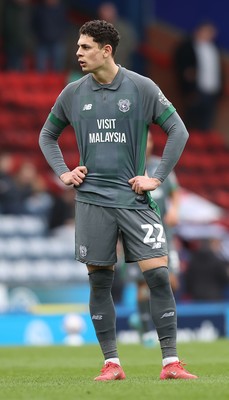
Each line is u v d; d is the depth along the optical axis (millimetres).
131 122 19750
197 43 65438
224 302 46406
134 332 41188
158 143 65625
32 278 50250
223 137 68812
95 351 32469
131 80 19812
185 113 68438
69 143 61719
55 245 51531
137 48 69750
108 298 20344
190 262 46250
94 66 19656
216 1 71688
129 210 19750
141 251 19766
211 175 66312
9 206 52000
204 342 36406
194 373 22844
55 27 61719
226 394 16562
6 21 61625
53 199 52625
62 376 22531
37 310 42594
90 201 19875
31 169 53500
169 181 31922
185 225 53812
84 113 19891
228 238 53656
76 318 40000
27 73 64750
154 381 19094
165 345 19891
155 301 19938
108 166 19750
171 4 71312
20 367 26125
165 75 70375
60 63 64500
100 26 19578
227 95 69375
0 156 59906
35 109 63750
